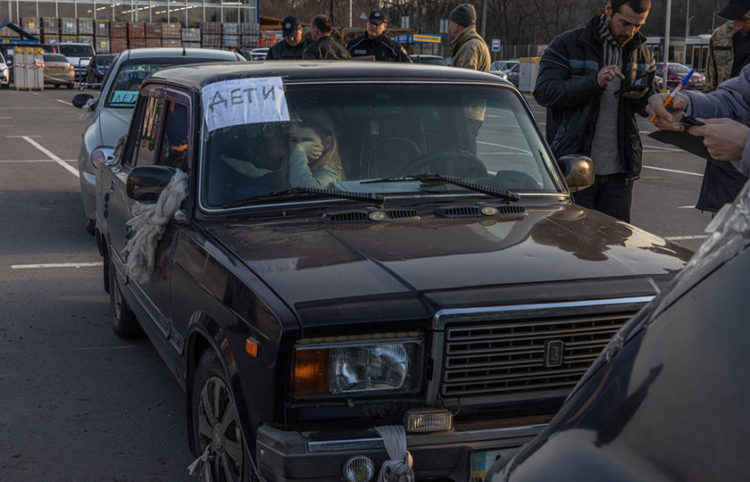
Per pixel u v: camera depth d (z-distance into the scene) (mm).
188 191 4023
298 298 2975
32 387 5203
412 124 4270
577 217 4008
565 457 1468
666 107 2988
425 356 2986
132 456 4340
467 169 4266
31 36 47750
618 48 5770
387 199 3965
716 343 1297
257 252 3408
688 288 1399
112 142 8883
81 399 5039
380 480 2846
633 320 1524
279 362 2877
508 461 1661
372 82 4340
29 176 13766
